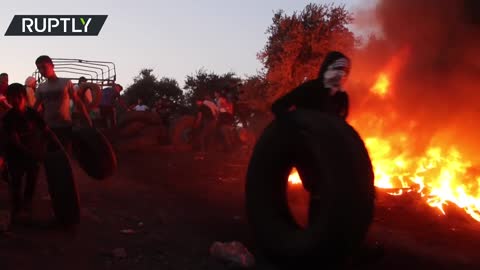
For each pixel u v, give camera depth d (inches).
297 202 346.6
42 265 205.9
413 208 342.0
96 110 694.5
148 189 372.2
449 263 243.1
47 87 296.8
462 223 323.9
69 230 251.4
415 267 235.0
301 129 163.5
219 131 683.4
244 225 287.0
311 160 162.1
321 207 154.2
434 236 285.4
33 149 263.1
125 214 292.4
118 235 255.4
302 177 175.6
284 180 177.8
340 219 149.6
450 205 346.3
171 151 650.8
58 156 253.4
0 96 343.6
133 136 646.5
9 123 258.1
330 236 150.7
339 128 158.2
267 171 175.6
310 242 155.4
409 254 250.2
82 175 403.9
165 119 805.9
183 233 266.5
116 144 631.8
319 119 160.9
